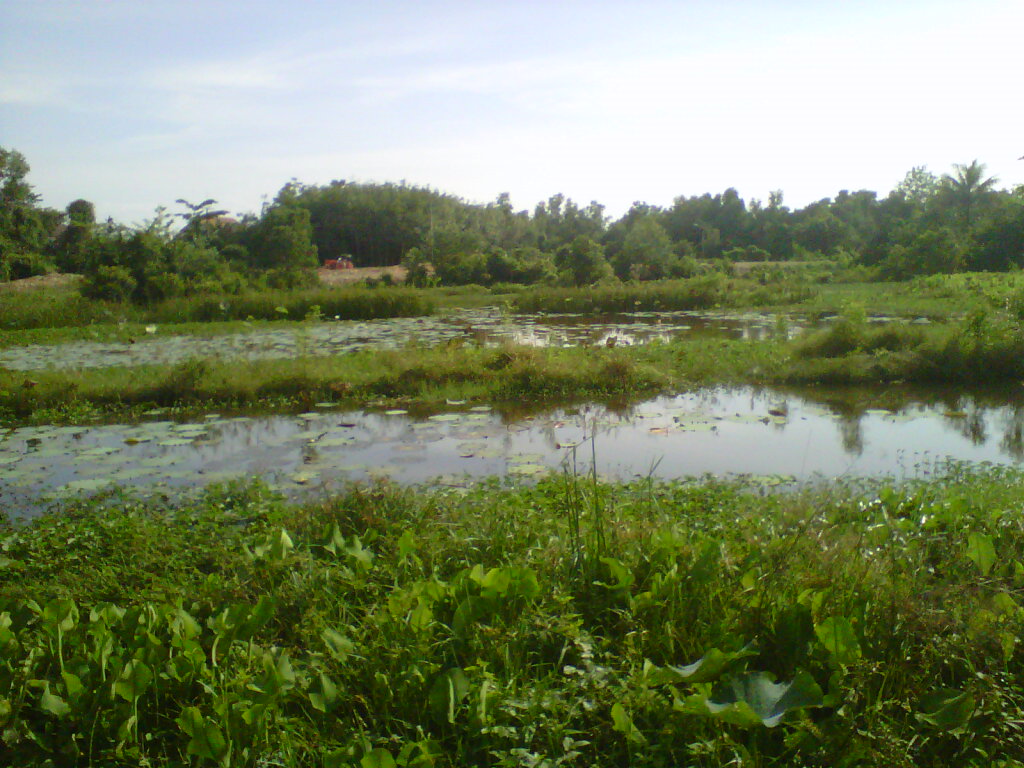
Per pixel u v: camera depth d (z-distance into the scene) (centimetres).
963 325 1146
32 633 326
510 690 272
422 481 644
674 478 637
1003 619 296
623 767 253
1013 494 498
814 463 689
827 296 2356
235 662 299
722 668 268
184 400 995
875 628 297
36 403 966
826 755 248
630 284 2580
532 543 403
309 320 1916
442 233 3788
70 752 262
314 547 427
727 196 5581
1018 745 252
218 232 3841
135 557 447
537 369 1028
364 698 276
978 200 4162
